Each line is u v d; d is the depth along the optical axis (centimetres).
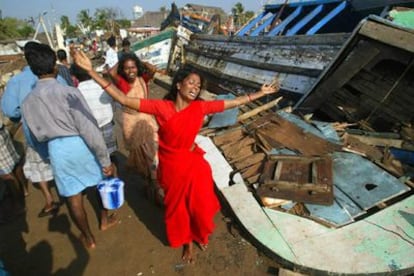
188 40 1234
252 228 305
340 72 450
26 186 448
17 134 677
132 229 344
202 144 474
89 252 313
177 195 254
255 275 275
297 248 277
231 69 823
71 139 254
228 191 357
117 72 350
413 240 272
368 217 300
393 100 425
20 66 1344
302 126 480
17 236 343
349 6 714
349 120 495
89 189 427
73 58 217
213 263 291
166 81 1115
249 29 961
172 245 278
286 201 330
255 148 446
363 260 260
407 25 410
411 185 343
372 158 395
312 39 567
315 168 369
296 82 577
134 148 367
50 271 292
